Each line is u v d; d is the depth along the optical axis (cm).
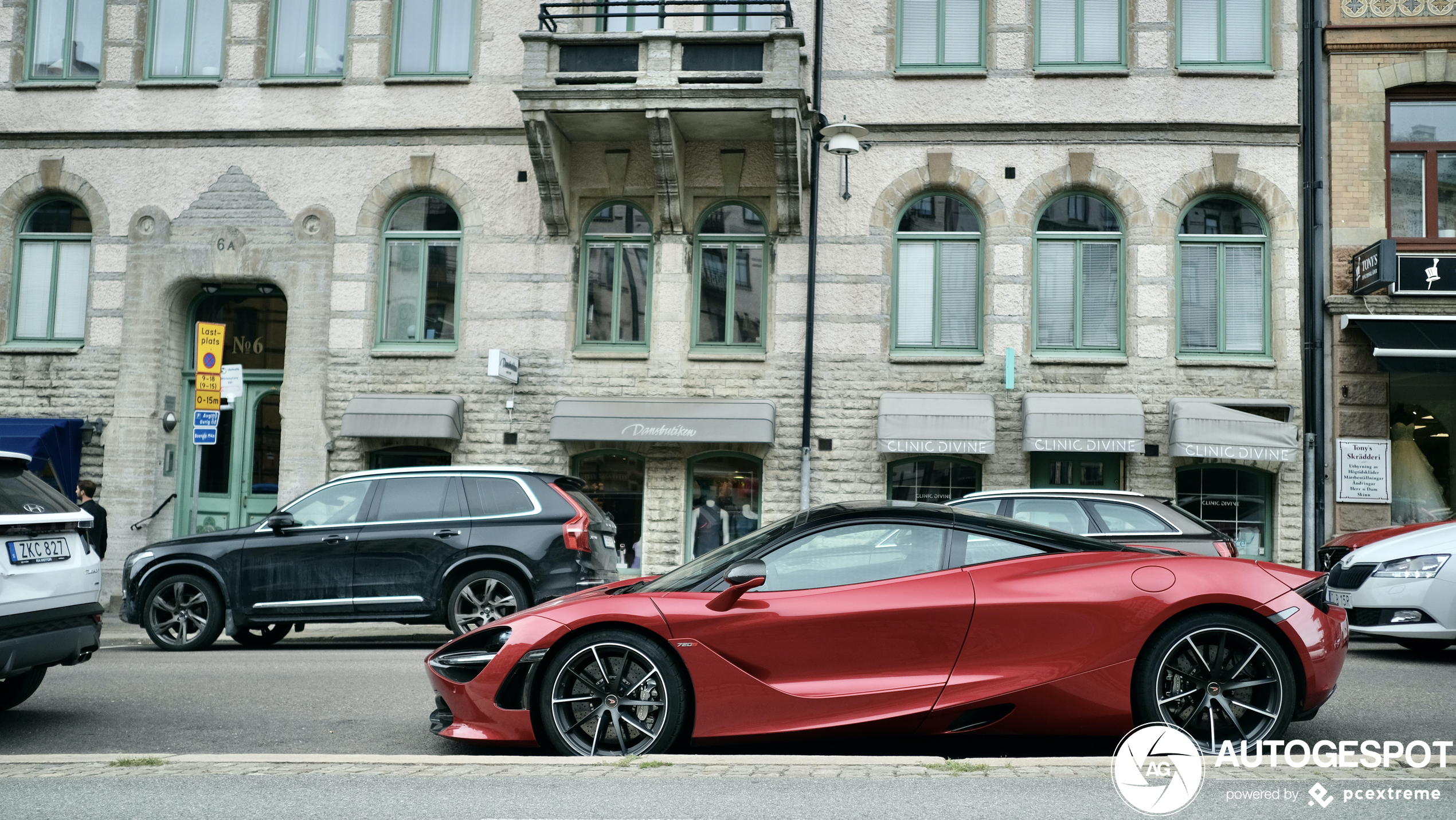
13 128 1725
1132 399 1519
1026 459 1547
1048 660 548
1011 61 1605
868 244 1595
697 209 1636
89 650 705
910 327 1603
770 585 571
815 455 1574
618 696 559
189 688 848
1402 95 1570
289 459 1634
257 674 923
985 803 446
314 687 851
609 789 473
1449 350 1438
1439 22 1548
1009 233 1581
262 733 680
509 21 1675
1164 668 548
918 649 553
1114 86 1587
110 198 1709
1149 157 1577
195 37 1739
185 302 1739
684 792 467
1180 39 1602
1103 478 1558
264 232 1680
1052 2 1623
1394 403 1549
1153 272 1563
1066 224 1605
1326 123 1566
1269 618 547
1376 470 1505
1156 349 1552
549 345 1625
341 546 1096
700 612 560
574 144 1645
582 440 1573
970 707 545
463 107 1666
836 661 554
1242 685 544
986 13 1620
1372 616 955
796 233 1602
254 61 1706
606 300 1647
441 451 1638
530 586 1071
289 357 1656
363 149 1678
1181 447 1466
